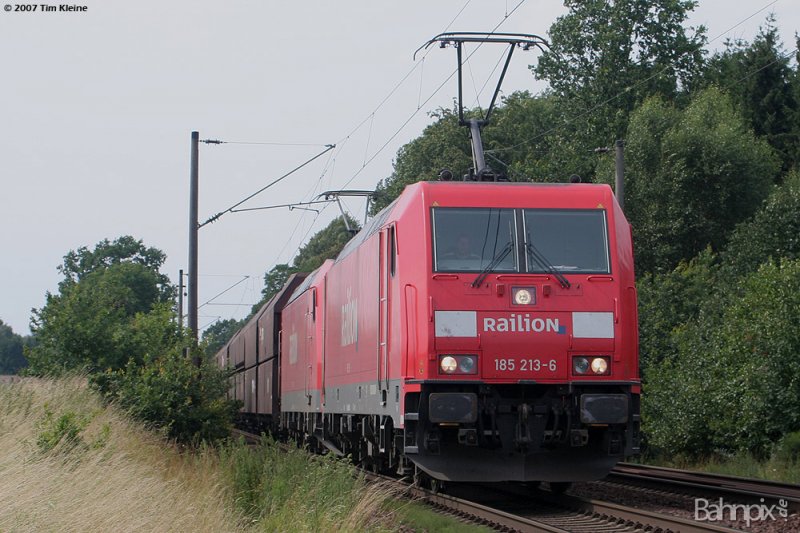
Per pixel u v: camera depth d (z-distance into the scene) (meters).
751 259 42.22
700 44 67.06
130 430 24.52
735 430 28.86
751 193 55.59
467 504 17.94
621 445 18.17
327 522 14.49
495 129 75.69
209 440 29.11
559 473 18.36
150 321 32.41
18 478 13.81
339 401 26.80
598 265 18.47
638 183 54.12
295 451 20.67
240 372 62.09
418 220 18.64
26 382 25.88
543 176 63.12
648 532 15.09
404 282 18.61
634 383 18.30
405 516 17.00
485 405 17.98
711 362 30.94
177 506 14.29
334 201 38.00
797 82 70.81
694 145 54.72
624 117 63.16
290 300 41.16
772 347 28.09
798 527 15.06
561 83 66.81
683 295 38.81
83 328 31.14
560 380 17.94
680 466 29.88
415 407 18.42
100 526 12.33
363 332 23.06
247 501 17.12
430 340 17.80
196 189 37.66
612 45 64.94
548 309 18.08
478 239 18.42
